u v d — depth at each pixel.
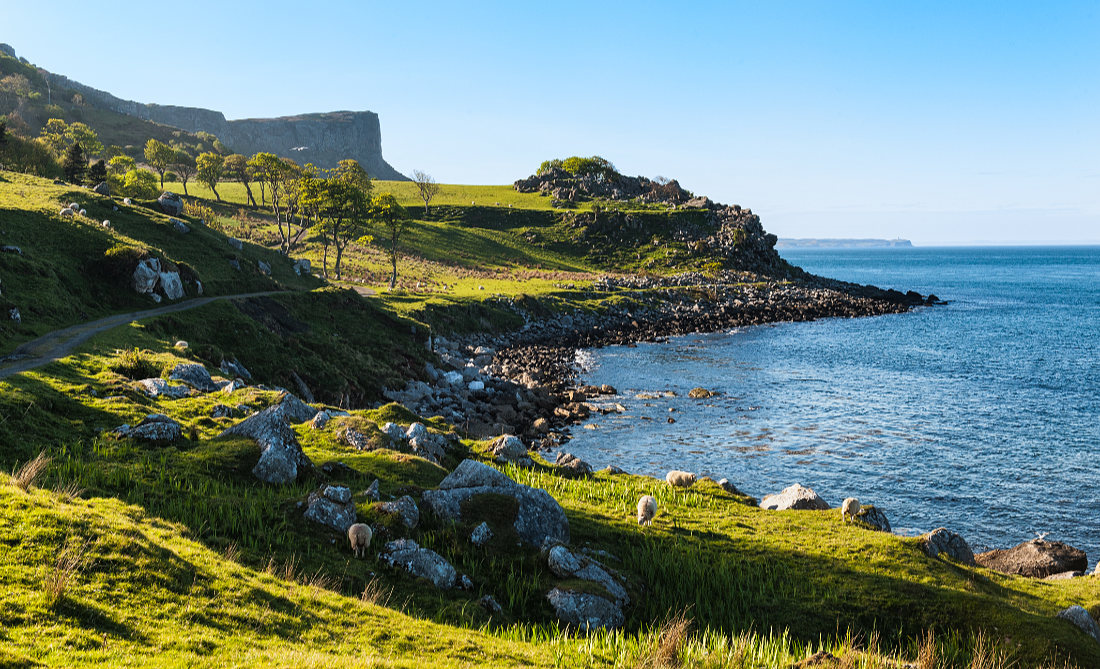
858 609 20.23
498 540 20.83
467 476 23.25
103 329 46.69
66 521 13.90
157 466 21.50
